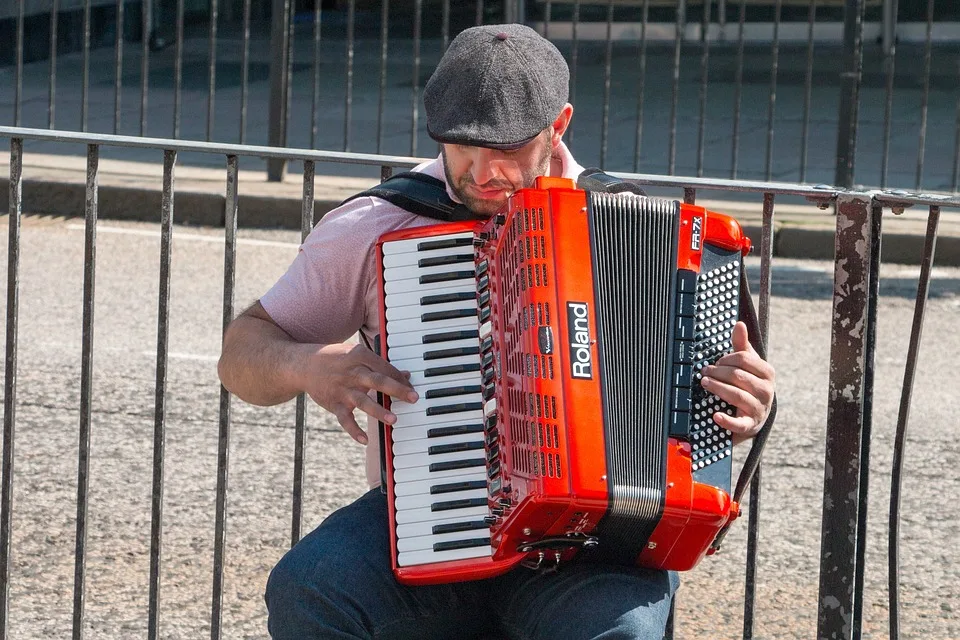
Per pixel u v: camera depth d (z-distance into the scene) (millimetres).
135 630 4664
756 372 3199
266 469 6176
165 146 3918
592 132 14352
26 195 11570
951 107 15688
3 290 8930
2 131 3994
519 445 3098
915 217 10875
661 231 3193
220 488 4008
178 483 5977
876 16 19906
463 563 3215
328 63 19531
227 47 20891
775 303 9203
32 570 5082
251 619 4797
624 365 3111
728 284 3234
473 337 3297
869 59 19266
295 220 11273
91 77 17906
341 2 23922
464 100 3332
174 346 7922
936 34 20000
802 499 5992
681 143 13844
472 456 3248
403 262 3330
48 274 9430
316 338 3645
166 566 5164
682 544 3207
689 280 3186
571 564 3330
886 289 9555
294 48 20859
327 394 3307
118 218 11422
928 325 8688
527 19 21141
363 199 3578
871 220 3551
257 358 3457
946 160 12992
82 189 11500
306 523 5656
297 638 3281
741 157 13203
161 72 18453
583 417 3051
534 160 3410
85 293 4035
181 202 11336
